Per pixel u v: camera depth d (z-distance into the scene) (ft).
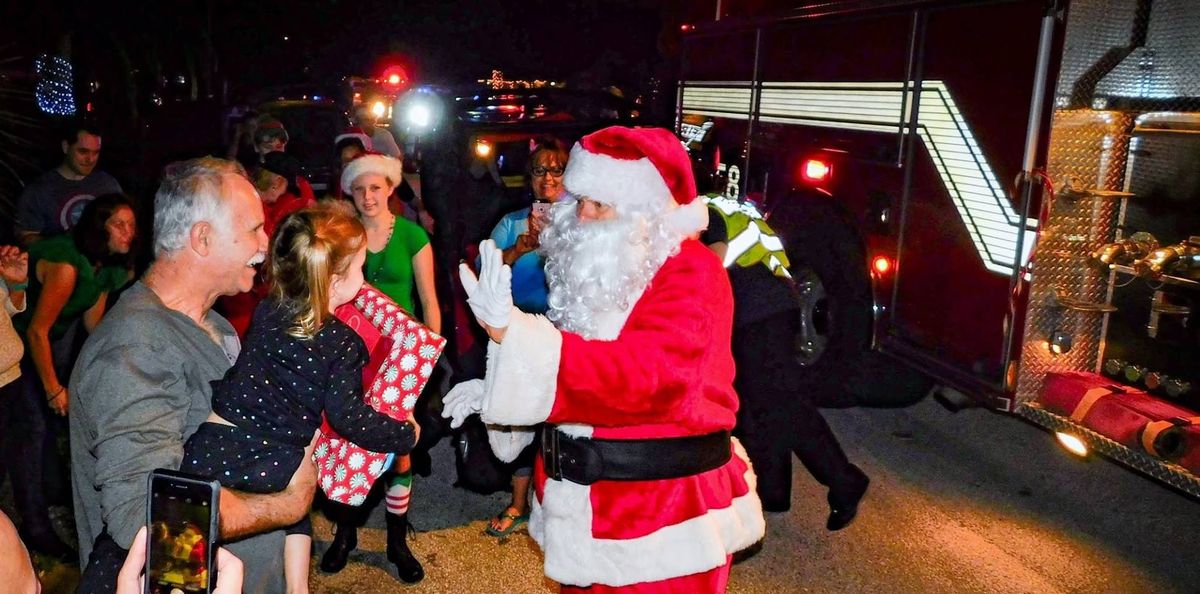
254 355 7.34
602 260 7.61
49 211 16.98
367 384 8.41
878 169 15.84
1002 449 18.04
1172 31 12.47
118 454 6.84
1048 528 14.88
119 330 7.15
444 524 14.89
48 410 12.76
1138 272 12.69
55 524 14.20
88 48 44.06
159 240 7.43
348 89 39.24
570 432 8.06
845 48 16.46
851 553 14.05
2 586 4.59
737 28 20.12
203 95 56.18
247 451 7.20
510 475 14.78
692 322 7.54
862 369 17.74
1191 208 12.38
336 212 7.82
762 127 19.35
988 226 13.60
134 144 43.16
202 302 7.68
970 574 13.47
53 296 12.33
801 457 14.51
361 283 8.02
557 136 21.25
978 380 14.02
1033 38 12.58
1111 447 12.80
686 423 7.71
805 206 17.89
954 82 13.96
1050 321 13.38
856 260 16.65
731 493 8.66
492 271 7.11
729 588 13.08
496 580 13.25
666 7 36.35
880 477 16.71
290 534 9.45
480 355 14.23
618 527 7.98
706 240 12.97
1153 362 13.00
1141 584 13.23
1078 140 12.80
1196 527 14.96
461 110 20.84
